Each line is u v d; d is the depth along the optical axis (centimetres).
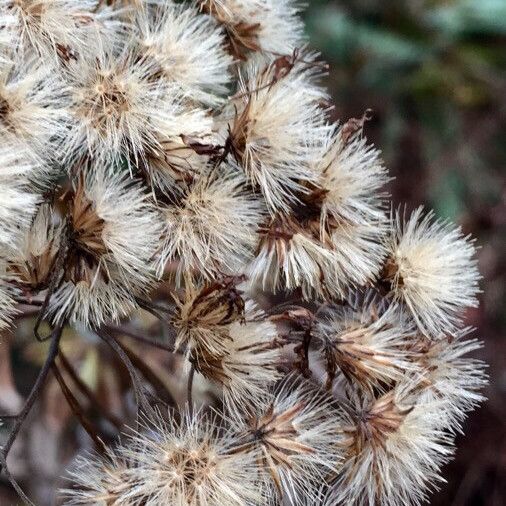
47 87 20
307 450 20
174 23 22
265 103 21
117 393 26
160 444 20
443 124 41
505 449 34
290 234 21
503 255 39
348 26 39
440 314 22
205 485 20
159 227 21
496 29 41
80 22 21
